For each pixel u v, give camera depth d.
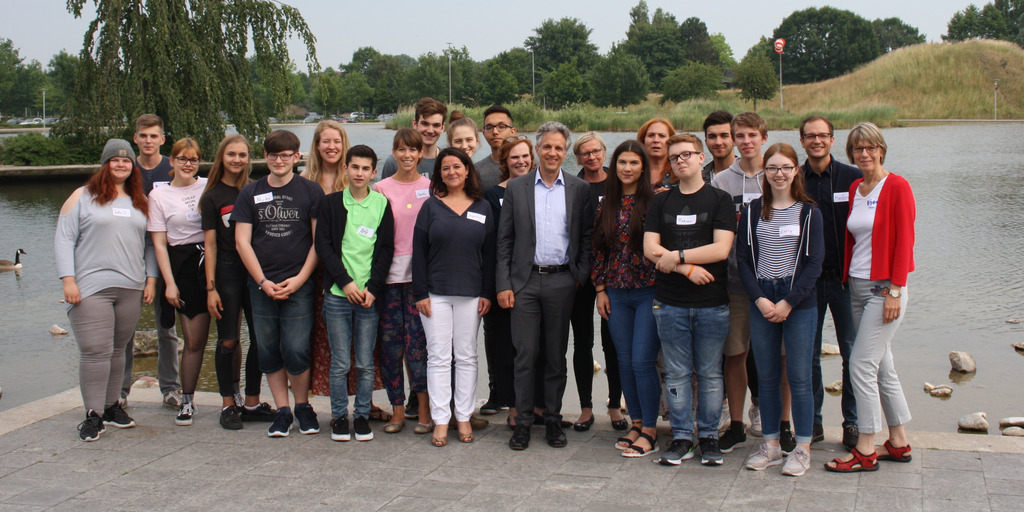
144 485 4.04
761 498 3.73
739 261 4.21
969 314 8.60
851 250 4.25
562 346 4.71
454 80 81.19
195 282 4.99
